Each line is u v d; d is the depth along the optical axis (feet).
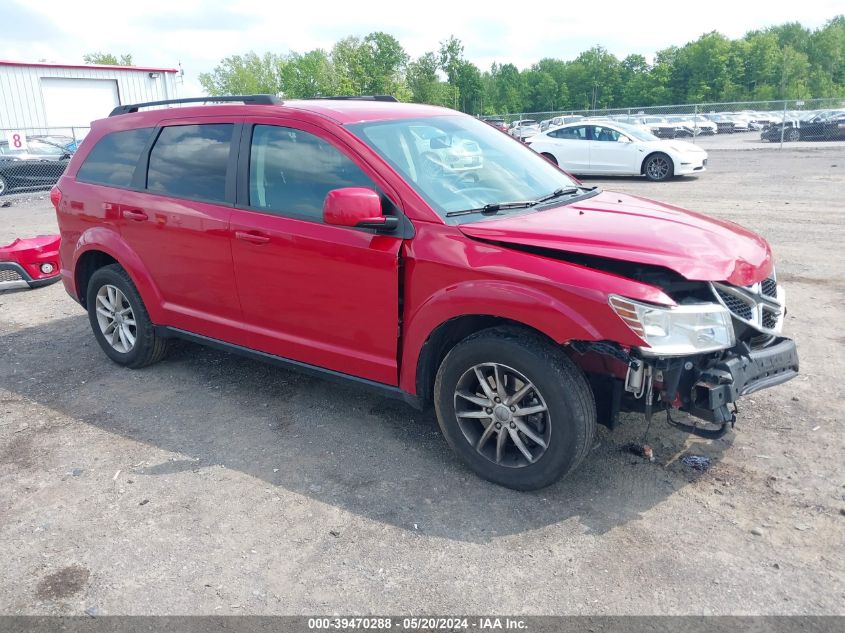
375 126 13.26
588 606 9.02
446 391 11.91
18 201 55.83
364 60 233.14
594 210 12.84
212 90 307.99
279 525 10.98
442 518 11.02
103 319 17.80
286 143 13.56
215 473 12.60
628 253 10.57
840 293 22.08
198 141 15.10
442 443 13.44
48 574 10.01
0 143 61.57
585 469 12.23
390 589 9.47
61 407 15.61
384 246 11.98
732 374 10.43
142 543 10.64
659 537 10.34
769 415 13.98
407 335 12.07
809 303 21.20
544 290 10.48
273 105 14.03
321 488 11.99
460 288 11.16
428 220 11.75
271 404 15.43
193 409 15.29
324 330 13.28
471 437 12.01
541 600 9.16
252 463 12.92
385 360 12.59
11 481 12.55
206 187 14.79
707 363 10.63
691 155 54.95
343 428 14.19
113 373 17.53
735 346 10.85
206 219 14.51
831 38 419.74
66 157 62.54
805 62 379.55
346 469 12.59
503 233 11.27
